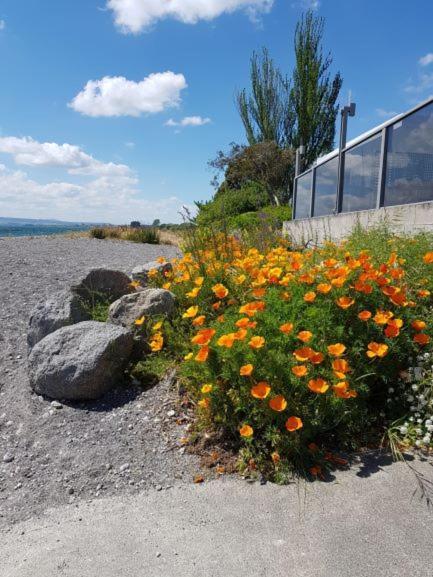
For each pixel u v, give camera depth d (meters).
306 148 25.03
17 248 10.47
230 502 2.47
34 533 2.37
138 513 2.45
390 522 2.22
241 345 2.85
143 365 3.92
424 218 5.84
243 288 4.16
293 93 25.55
